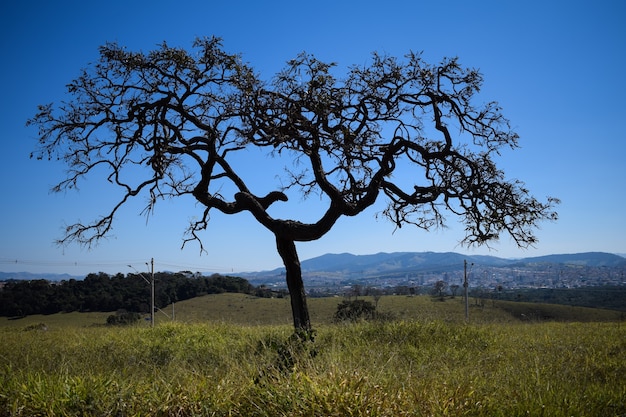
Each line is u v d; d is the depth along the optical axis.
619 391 7.66
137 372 9.20
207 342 14.41
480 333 14.13
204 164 13.09
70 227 13.25
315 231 12.13
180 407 6.45
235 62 12.76
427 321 14.69
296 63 12.55
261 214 12.52
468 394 6.56
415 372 8.28
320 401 6.02
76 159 13.47
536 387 7.54
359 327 14.28
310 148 12.55
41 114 13.38
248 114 12.71
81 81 13.32
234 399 6.62
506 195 12.53
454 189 13.05
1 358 11.05
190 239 14.07
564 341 13.71
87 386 6.80
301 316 12.32
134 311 52.22
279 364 7.93
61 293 54.25
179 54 12.77
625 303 84.88
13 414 6.25
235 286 67.75
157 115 13.27
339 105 12.85
